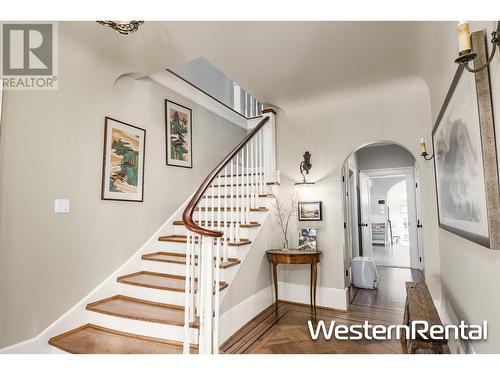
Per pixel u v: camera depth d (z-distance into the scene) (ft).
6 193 6.98
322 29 7.94
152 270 10.59
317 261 11.78
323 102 13.01
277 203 13.64
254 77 10.78
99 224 9.34
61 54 8.28
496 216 4.09
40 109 7.77
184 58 9.38
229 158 10.94
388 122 11.94
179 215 12.83
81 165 8.81
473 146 4.85
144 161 11.21
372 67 10.03
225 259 9.80
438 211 9.02
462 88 5.36
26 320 7.27
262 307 11.80
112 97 9.98
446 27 6.66
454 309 7.73
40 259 7.63
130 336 7.95
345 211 14.20
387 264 21.91
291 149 13.88
